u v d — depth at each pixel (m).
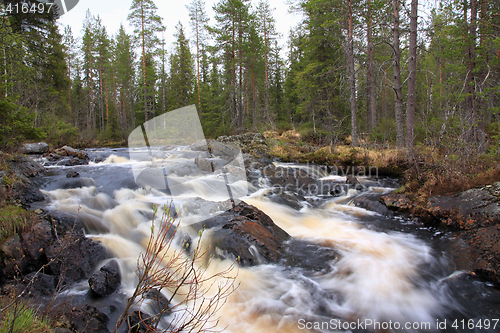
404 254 5.00
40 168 8.74
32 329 2.41
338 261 4.76
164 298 3.51
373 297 3.83
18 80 13.62
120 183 6.58
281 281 4.16
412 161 8.74
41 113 20.17
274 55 37.50
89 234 4.86
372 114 19.30
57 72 25.86
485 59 12.80
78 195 6.20
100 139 29.33
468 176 6.66
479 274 4.28
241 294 3.74
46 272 4.00
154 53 29.53
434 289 4.02
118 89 38.59
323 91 21.59
